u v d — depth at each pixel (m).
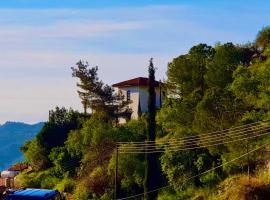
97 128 101.50
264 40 95.62
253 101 63.66
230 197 55.72
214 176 75.00
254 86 63.56
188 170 79.19
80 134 107.12
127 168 89.56
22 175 132.50
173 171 79.69
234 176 66.88
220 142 69.31
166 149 81.06
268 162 63.84
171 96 95.44
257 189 53.00
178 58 94.94
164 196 80.44
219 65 86.38
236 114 69.25
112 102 128.88
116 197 82.12
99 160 98.25
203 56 97.06
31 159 135.25
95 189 92.69
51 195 65.06
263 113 64.19
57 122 138.12
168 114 78.88
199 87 89.12
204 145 72.38
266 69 62.03
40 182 119.00
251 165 67.69
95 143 99.81
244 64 89.12
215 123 69.88
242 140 64.38
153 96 91.88
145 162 87.75
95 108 127.06
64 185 104.56
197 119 71.44
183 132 76.94
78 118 137.00
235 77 66.75
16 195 64.19
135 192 90.00
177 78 93.94
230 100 69.75
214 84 85.56
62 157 117.12
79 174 102.25
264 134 60.53
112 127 104.94
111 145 98.88
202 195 70.31
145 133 100.69
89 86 127.38
